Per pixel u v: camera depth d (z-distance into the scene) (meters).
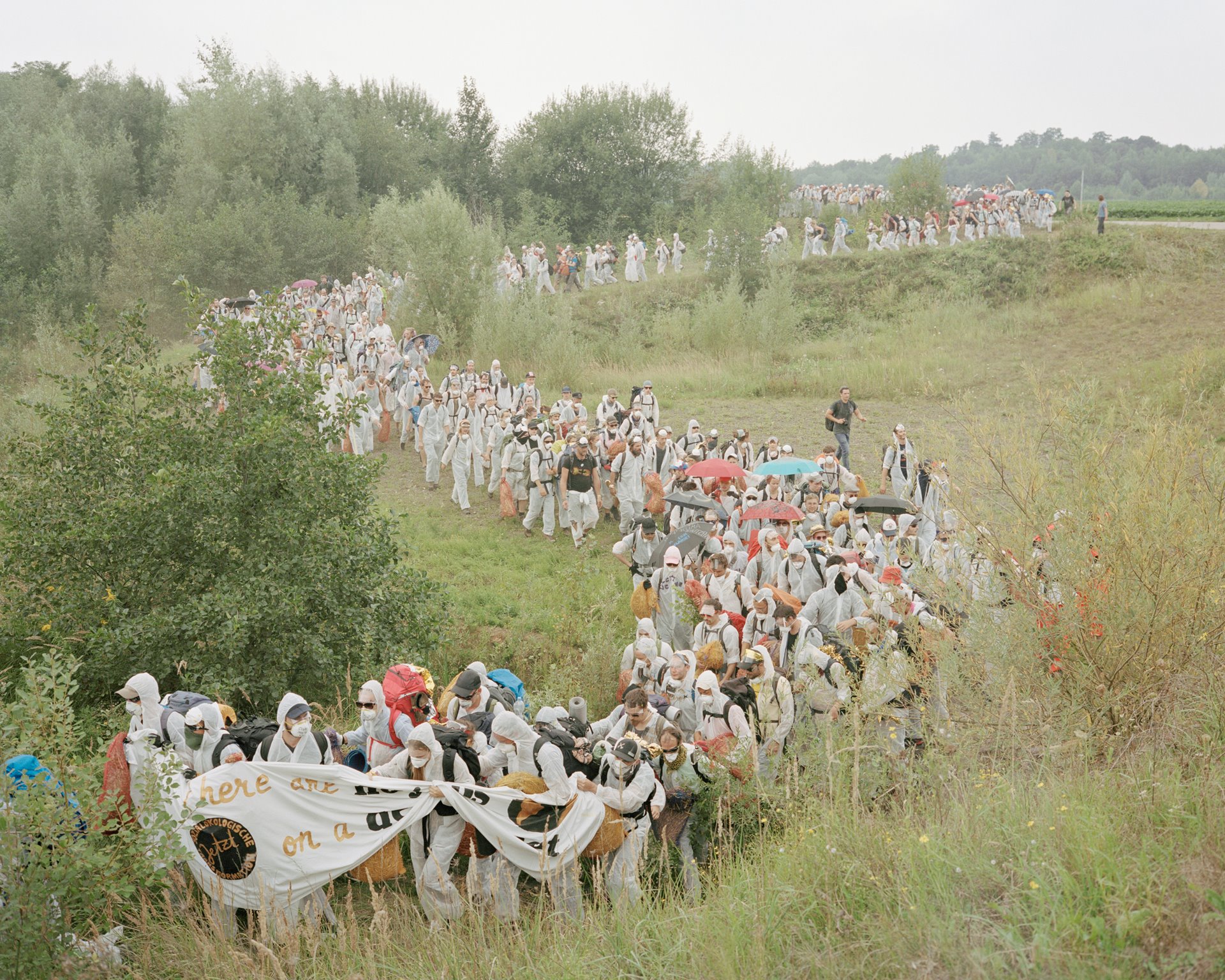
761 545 11.31
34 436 10.54
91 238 40.47
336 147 49.62
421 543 16.22
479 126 59.09
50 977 5.46
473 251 29.77
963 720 7.45
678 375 27.44
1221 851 5.01
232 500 10.09
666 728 7.18
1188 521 7.32
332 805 6.54
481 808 6.54
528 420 17.33
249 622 9.62
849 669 8.10
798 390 25.88
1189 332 25.88
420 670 8.83
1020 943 4.64
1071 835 5.31
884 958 4.97
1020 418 8.70
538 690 10.68
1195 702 6.96
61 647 9.46
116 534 9.86
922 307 31.67
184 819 6.11
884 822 6.40
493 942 6.22
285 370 11.29
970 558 8.29
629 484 15.91
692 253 42.34
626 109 57.28
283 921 6.01
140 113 52.16
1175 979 4.31
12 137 46.81
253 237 40.03
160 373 11.14
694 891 6.55
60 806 5.89
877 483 18.30
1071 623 7.45
